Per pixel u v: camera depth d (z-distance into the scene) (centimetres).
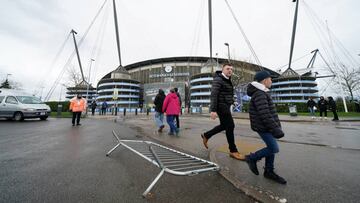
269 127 254
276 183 252
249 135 693
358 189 238
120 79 9006
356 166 330
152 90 8481
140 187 243
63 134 698
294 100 7869
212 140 569
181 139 584
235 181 257
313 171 304
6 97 1267
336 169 314
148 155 358
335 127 1017
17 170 306
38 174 288
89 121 1353
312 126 1072
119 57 8819
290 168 318
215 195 223
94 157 385
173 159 333
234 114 2188
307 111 3177
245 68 3372
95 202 203
